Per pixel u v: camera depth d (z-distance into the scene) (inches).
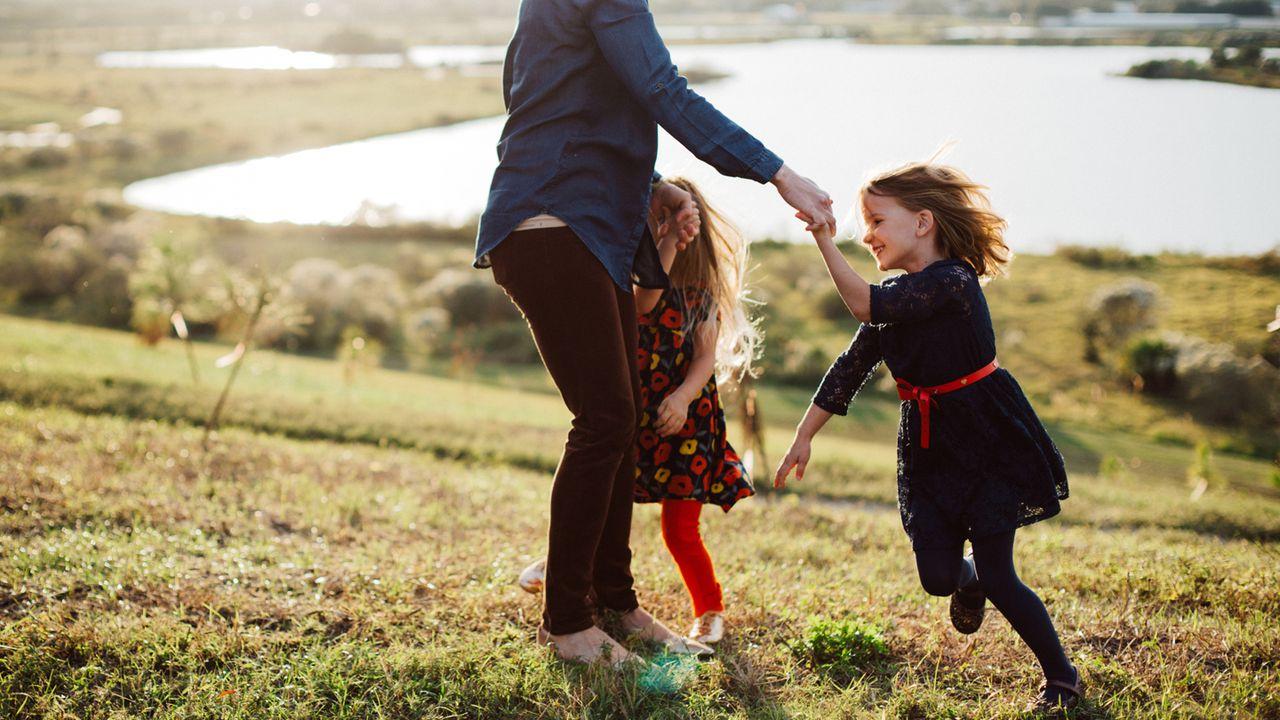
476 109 5856.3
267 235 2164.1
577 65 101.3
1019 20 7657.5
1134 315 1266.0
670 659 110.7
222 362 296.8
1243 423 1002.1
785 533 231.1
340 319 1251.8
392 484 260.4
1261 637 117.3
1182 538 262.8
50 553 137.9
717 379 136.8
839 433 817.5
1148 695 103.2
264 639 114.8
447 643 115.3
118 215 2063.2
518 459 418.0
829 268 101.2
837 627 116.1
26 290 1385.3
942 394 100.5
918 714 101.6
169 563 138.2
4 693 100.0
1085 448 854.5
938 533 100.9
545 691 102.4
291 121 5206.7
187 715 97.3
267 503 198.4
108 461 233.9
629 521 120.0
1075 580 154.4
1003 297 1514.5
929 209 104.2
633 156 104.2
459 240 2235.5
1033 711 99.0
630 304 112.0
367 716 97.9
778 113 4328.3
